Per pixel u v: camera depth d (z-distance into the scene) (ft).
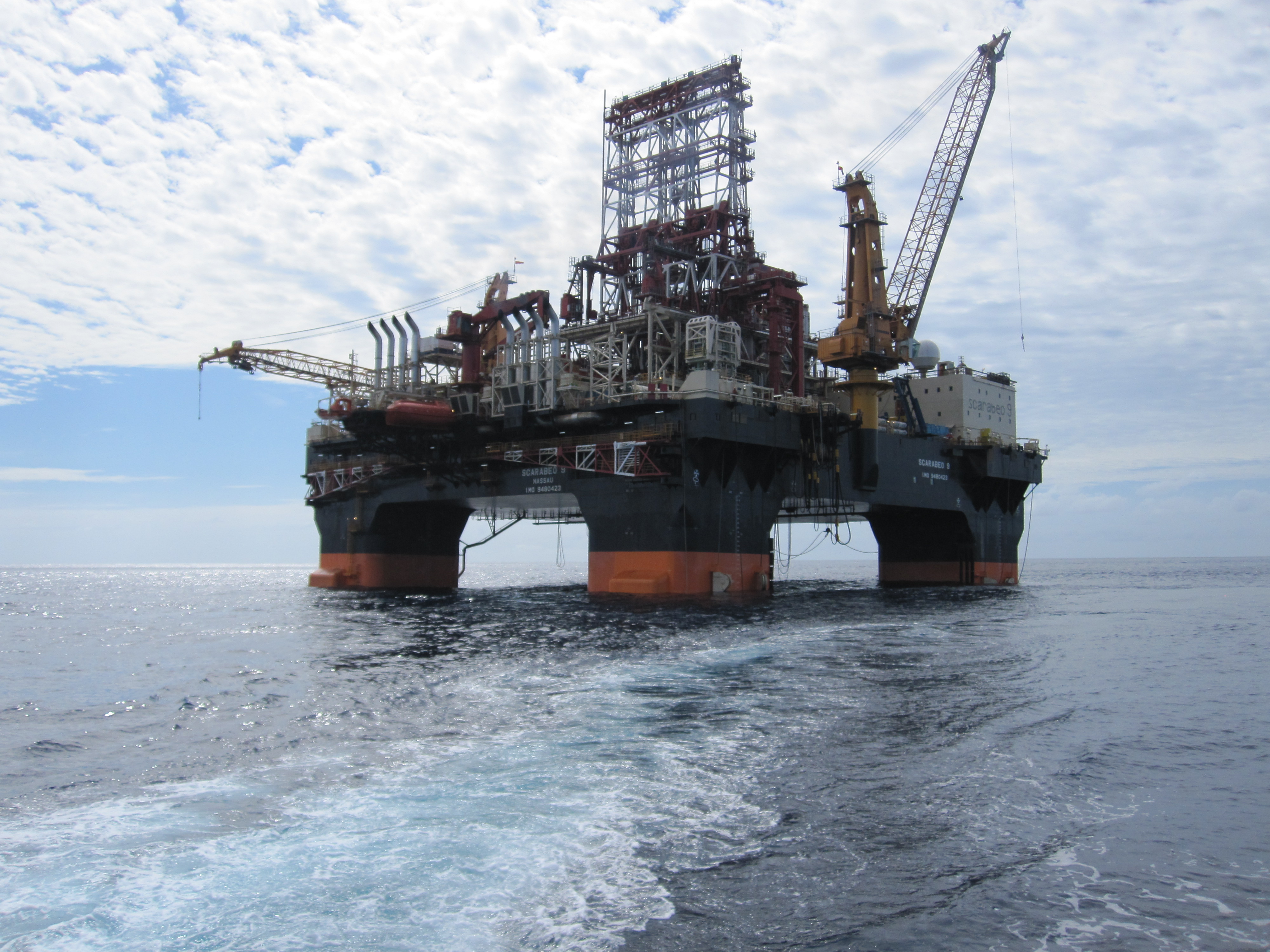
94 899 38.50
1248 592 328.70
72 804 51.65
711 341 229.04
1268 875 41.86
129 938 35.14
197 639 149.48
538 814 49.14
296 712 78.02
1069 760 61.31
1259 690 91.09
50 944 34.63
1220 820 49.24
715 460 226.17
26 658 123.95
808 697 84.02
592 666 105.60
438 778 56.18
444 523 325.01
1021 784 55.62
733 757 61.21
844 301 265.34
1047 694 87.15
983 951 34.58
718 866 42.32
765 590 237.86
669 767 58.65
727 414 225.35
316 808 50.26
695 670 102.06
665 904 38.27
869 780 56.08
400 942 34.78
